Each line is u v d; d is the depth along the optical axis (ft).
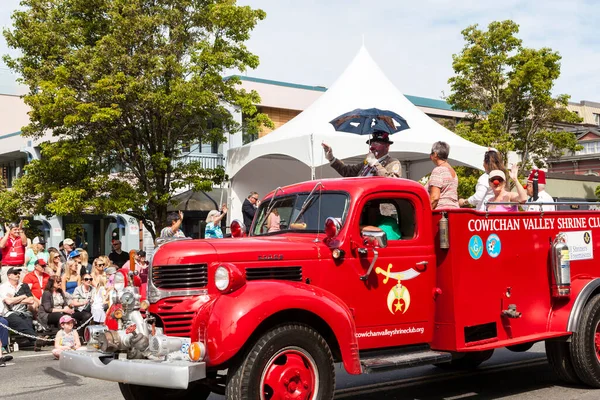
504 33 89.45
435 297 20.84
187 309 17.69
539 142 94.07
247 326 16.46
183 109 52.24
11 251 50.16
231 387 16.76
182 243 18.56
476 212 21.27
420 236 20.72
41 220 96.63
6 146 110.22
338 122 37.35
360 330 19.44
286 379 17.04
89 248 97.09
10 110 128.88
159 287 18.13
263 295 16.94
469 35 91.86
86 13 53.62
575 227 24.26
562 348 23.43
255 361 16.74
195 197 78.02
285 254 18.70
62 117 50.93
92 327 18.58
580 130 184.65
